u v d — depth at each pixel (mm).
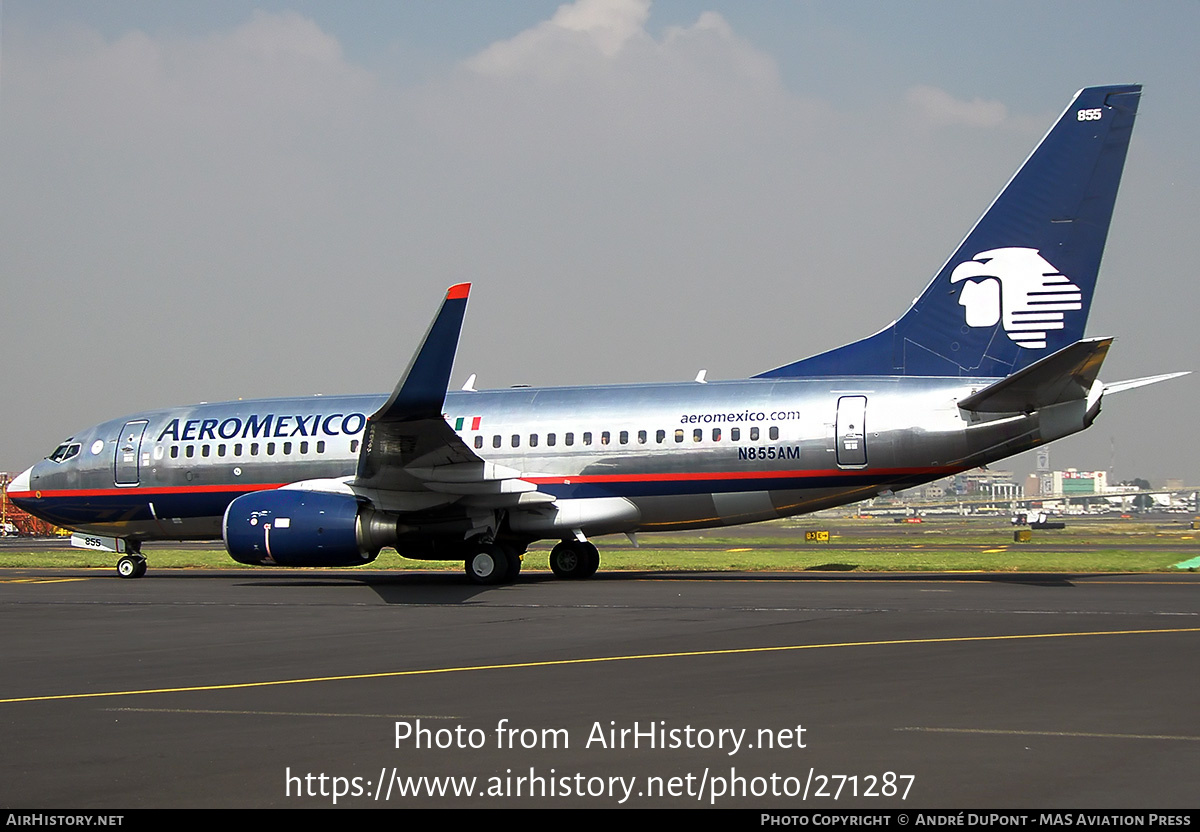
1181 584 25062
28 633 17578
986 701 10914
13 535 95938
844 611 19234
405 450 24469
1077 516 165500
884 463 26141
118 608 21703
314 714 10672
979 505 174125
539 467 28203
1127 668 12844
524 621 18422
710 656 13992
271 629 17875
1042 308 25969
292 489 26594
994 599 21297
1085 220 25750
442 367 22266
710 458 27172
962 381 26266
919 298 26875
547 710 10672
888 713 10375
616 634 16375
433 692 11734
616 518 27875
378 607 21406
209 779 8359
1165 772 8266
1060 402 24953
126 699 11609
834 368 27516
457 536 27469
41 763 8859
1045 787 7910
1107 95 25609
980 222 26375
